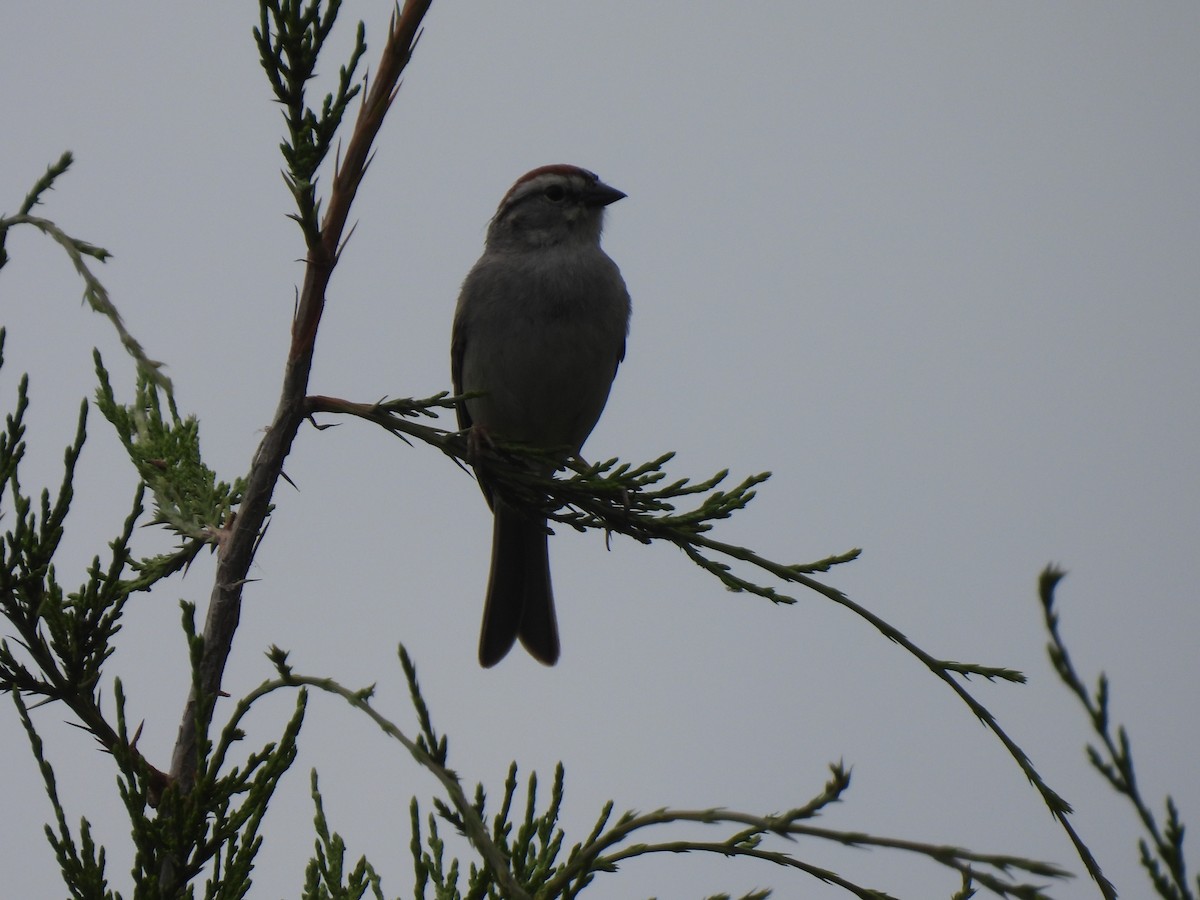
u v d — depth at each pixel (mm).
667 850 5363
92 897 5867
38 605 6758
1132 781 3707
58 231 6465
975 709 6180
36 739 5961
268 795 5859
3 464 6832
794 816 4430
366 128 6688
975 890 5422
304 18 6301
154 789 6199
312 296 6746
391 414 6957
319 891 6648
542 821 6273
